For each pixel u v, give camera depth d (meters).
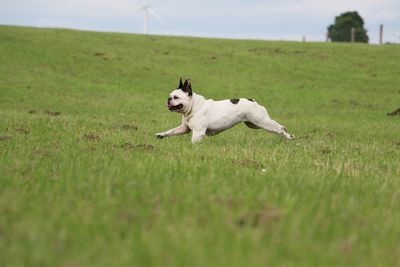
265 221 5.78
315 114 30.50
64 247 4.90
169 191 7.10
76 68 41.12
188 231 5.30
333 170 10.20
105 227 5.46
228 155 11.59
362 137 19.45
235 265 4.64
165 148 12.46
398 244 5.35
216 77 40.97
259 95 36.34
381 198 7.43
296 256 4.89
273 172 9.44
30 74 38.19
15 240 5.11
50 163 9.39
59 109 29.00
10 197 6.68
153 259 4.67
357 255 5.03
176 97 13.55
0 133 14.47
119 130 16.92
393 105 34.44
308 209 6.32
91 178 7.86
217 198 6.66
